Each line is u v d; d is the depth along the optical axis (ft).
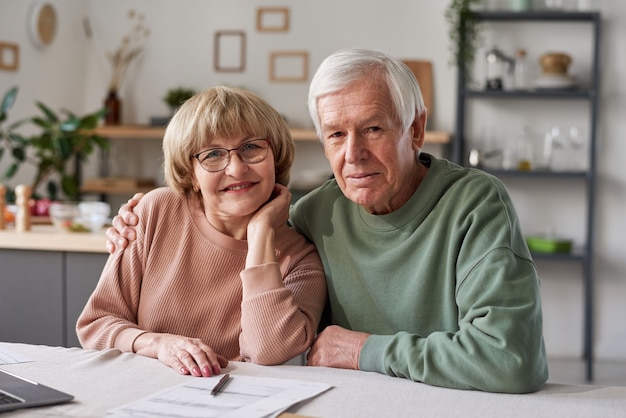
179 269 6.13
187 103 6.14
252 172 5.98
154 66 18.89
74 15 18.63
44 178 16.56
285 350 5.53
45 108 15.48
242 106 6.01
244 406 4.32
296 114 18.43
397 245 5.90
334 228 6.20
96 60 19.17
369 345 5.42
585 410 4.50
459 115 16.87
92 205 10.70
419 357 5.12
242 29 18.53
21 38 16.58
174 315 6.07
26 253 10.10
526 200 17.38
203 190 6.03
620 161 16.97
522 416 4.37
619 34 16.89
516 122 17.34
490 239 5.47
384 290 5.90
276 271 5.76
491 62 16.79
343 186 5.81
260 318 5.58
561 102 17.17
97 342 5.92
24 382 4.67
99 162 19.12
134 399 4.50
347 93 5.57
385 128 5.60
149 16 18.90
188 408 4.28
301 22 18.31
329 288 6.16
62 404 4.37
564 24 17.12
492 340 4.99
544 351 5.27
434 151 17.99
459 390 4.95
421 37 17.90
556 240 16.40
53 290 10.05
